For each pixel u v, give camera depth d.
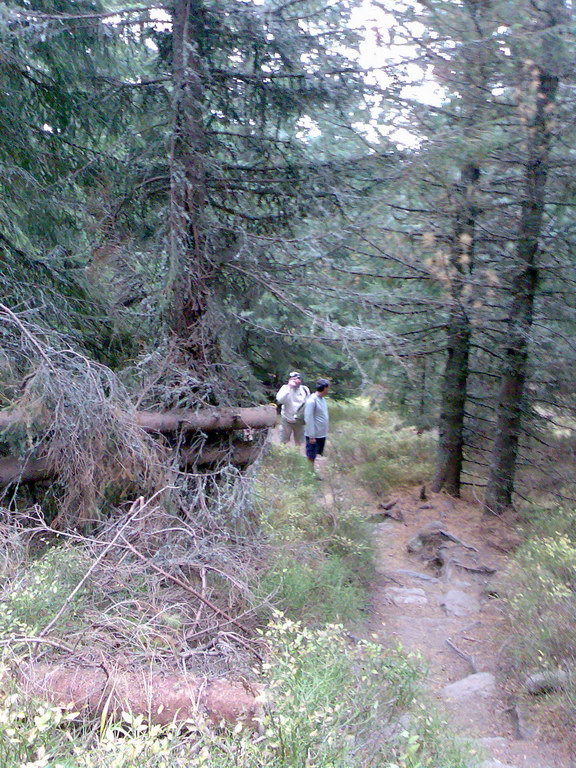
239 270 7.02
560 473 9.62
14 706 2.67
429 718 3.27
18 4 6.84
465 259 7.61
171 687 3.35
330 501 8.16
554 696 4.55
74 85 7.43
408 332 9.08
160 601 4.45
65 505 5.20
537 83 6.86
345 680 3.34
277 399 10.77
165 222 6.59
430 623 6.30
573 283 8.41
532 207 8.13
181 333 6.86
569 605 5.38
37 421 5.01
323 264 6.97
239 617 4.35
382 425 14.03
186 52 6.31
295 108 7.04
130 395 6.23
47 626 3.64
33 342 5.50
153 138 7.00
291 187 7.07
